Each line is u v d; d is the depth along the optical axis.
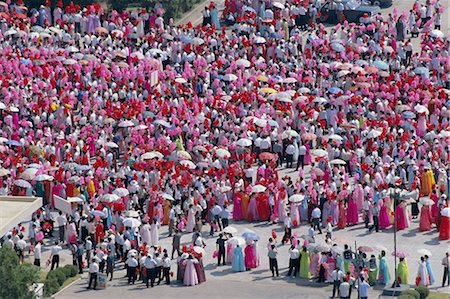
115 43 195.38
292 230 147.88
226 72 184.75
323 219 148.50
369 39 196.25
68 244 145.00
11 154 159.75
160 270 136.50
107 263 137.25
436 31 195.62
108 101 172.38
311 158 163.75
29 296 114.06
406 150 158.88
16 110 168.75
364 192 148.62
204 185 151.88
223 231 141.62
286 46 194.75
